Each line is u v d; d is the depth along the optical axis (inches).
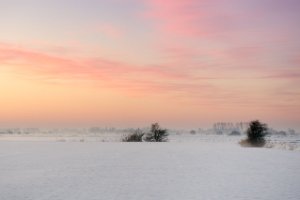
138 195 725.9
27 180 908.0
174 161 1375.5
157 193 746.8
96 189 786.8
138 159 1446.9
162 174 1019.9
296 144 2549.2
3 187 810.8
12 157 1537.9
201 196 719.1
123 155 1628.9
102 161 1374.3
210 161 1373.0
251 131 2445.9
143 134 3139.8
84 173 1039.6
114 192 754.2
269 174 1024.2
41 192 751.7
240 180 916.0
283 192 756.0
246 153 1745.8
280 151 1895.9
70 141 3447.3
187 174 1024.9
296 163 1301.7
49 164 1272.1
